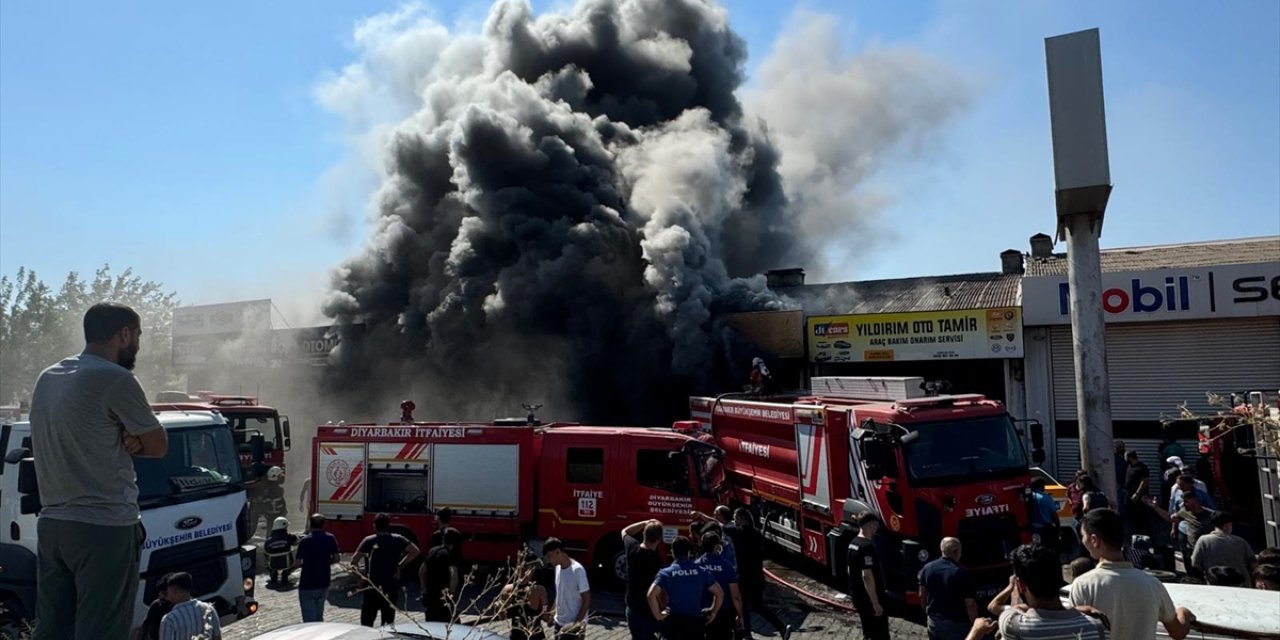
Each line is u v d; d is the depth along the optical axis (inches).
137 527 112.8
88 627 103.6
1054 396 687.7
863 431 390.9
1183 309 651.5
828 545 429.7
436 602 295.1
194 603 224.4
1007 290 812.6
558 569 274.7
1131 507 515.5
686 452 435.8
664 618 249.6
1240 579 232.7
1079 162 468.1
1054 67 481.1
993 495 372.2
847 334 753.0
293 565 465.1
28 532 302.4
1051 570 135.7
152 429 112.6
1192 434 656.4
